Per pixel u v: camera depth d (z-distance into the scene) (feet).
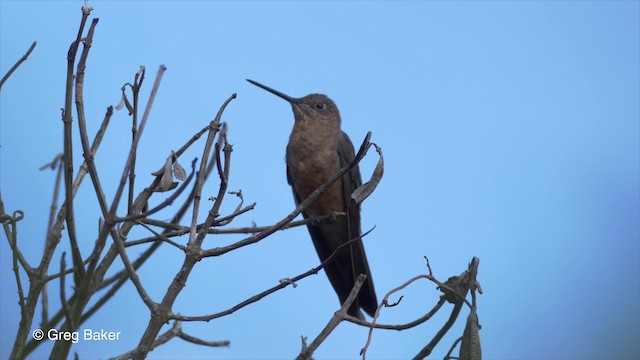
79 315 15.40
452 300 18.39
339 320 17.97
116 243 16.43
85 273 16.31
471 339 17.79
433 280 18.47
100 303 16.25
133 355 16.63
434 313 18.37
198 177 17.53
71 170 16.40
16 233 17.22
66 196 16.28
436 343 18.16
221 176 17.37
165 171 18.03
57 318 15.76
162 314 16.75
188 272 17.06
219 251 17.30
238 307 17.33
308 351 17.61
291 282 17.79
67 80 16.80
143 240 18.44
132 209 16.84
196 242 17.15
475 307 18.11
